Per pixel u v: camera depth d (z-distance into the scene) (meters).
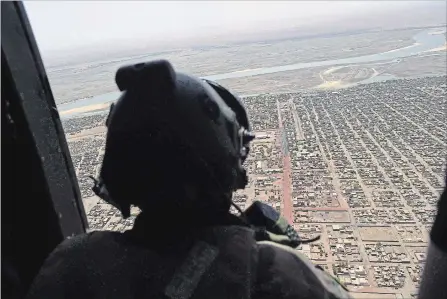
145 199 0.64
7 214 1.03
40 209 1.06
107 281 0.62
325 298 0.60
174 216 0.64
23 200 1.04
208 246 0.61
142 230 0.65
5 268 1.03
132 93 0.62
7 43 0.95
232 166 0.67
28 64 1.01
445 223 0.48
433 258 0.49
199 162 0.63
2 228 1.02
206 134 0.63
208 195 0.65
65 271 0.65
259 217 0.76
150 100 0.61
